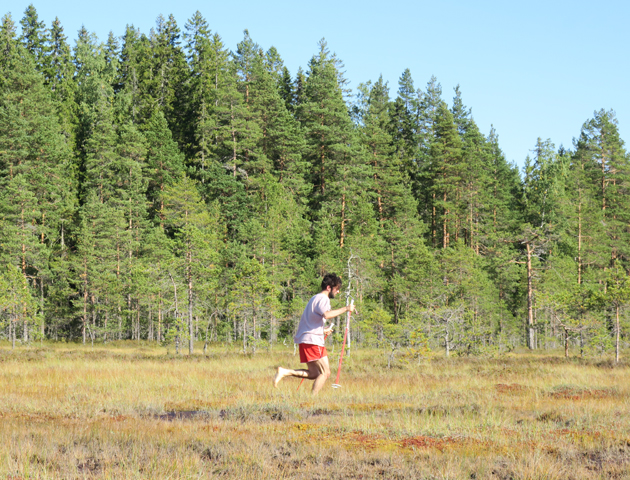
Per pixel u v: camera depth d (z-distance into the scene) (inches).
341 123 3240.7
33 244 2363.4
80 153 3312.0
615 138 3745.1
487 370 1024.2
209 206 2844.5
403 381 797.2
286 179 3065.9
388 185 3102.9
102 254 2502.5
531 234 2204.7
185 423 385.4
